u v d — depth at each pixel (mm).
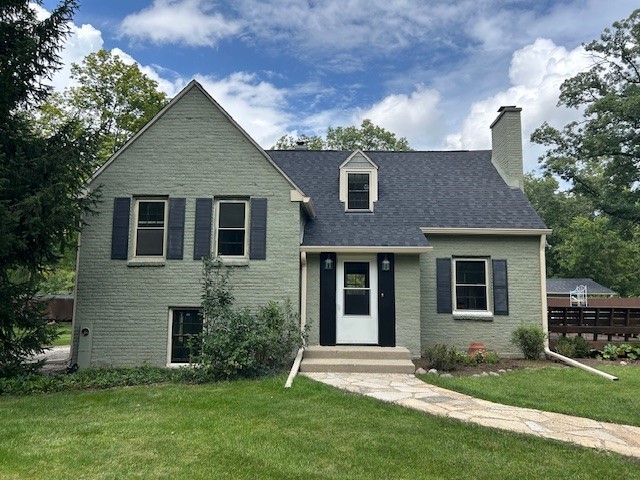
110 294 11320
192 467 4719
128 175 11688
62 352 15617
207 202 11602
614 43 25375
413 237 12211
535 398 7867
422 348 12742
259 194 11656
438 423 6293
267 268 11406
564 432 6043
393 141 38531
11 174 8570
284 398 7477
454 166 15633
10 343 9039
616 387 8773
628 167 25484
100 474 4512
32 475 4477
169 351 11234
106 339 11219
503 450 5336
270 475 4566
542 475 4660
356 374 9805
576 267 38812
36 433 5711
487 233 12867
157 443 5387
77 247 11336
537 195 45156
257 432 5809
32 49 9000
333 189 14406
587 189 27547
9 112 9320
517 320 12766
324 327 11938
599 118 25203
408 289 12008
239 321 9656
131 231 11586
